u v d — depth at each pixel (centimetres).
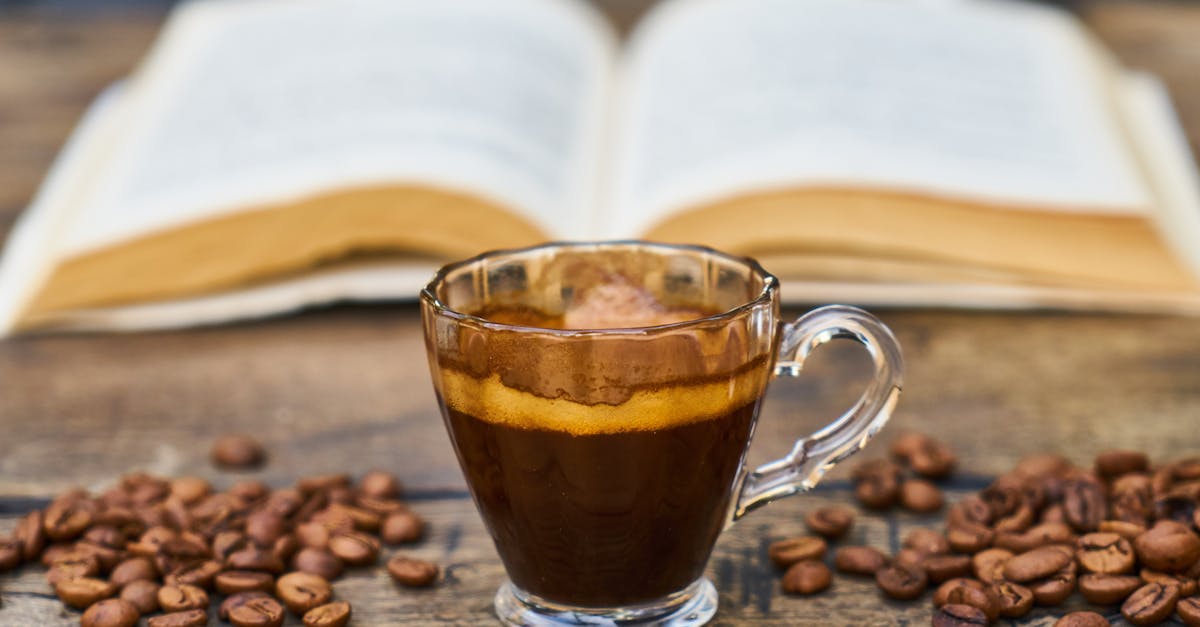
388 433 53
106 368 58
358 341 60
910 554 46
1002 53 71
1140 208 61
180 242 61
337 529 47
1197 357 57
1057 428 53
